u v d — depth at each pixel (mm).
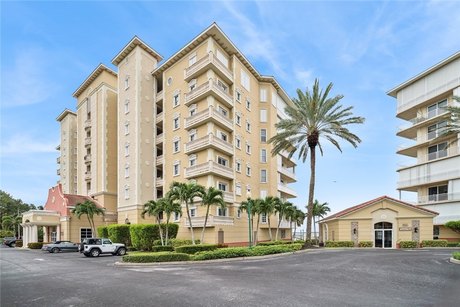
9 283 12891
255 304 8281
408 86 44062
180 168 39531
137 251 32812
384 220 34562
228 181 38438
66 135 67875
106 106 50531
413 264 16984
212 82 35656
